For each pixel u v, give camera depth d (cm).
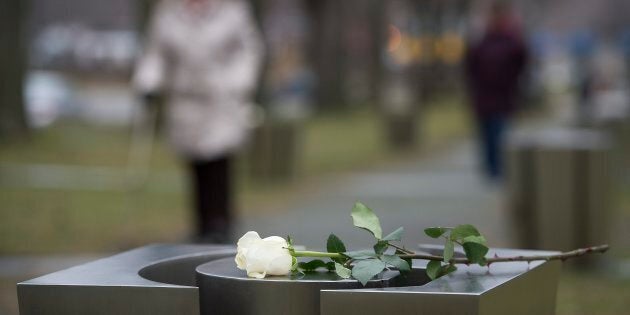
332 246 319
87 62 6750
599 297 814
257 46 1028
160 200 1453
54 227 1177
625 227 1238
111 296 298
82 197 1460
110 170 1848
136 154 2002
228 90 1009
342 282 300
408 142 2811
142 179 1656
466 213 1376
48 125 2712
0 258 980
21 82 2259
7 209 1313
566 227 946
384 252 326
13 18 2250
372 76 5281
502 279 308
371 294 285
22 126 2258
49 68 6588
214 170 1030
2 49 2236
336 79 4603
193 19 1013
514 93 1709
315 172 2005
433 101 6400
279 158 1739
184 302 294
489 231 1188
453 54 6594
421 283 341
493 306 293
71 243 1074
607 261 949
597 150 941
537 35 7831
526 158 953
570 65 5991
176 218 1279
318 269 321
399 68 6662
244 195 1567
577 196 944
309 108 4734
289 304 299
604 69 6031
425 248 376
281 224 1249
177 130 1019
